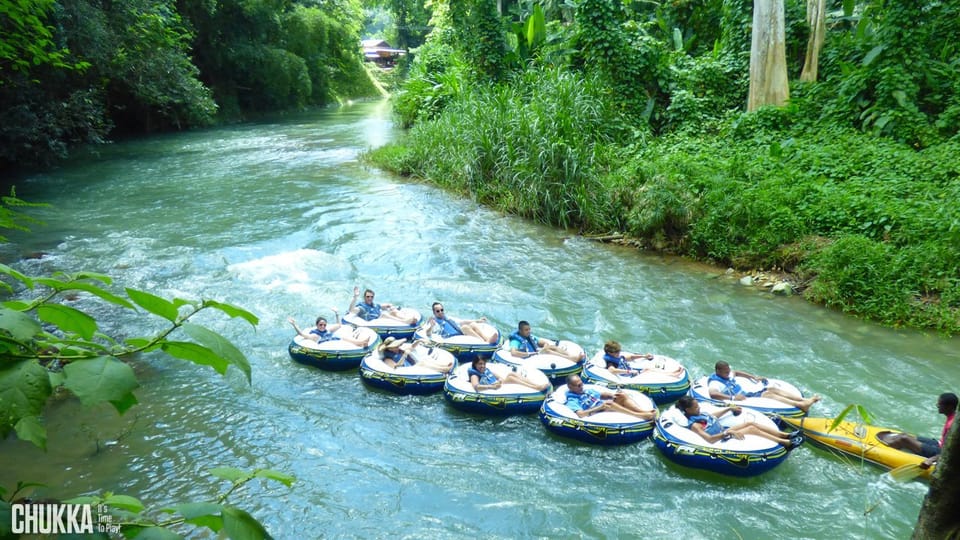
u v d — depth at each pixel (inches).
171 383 377.7
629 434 317.4
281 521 267.9
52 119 948.6
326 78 2076.8
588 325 448.8
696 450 296.0
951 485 109.0
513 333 400.2
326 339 404.8
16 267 526.6
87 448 312.7
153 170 957.8
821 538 259.6
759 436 301.9
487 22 944.3
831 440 309.7
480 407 345.1
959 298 430.6
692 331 435.2
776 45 703.7
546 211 656.4
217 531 61.3
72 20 927.7
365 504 279.9
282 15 1919.3
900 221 486.6
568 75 759.1
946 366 381.4
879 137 614.2
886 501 279.1
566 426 321.7
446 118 861.8
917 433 322.0
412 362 385.1
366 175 892.6
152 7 1184.8
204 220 679.7
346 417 348.8
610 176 641.0
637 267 547.8
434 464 309.0
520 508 277.9
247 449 317.1
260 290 500.1
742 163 605.9
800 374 380.5
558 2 1201.4
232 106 1656.0
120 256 564.4
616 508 278.4
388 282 520.1
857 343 412.5
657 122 781.9
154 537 56.9
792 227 521.3
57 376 56.5
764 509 277.3
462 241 611.8
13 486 280.5
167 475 294.2
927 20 659.4
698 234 552.1
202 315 451.8
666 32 913.5
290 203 745.0
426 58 1306.6
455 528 265.9
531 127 688.4
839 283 459.8
